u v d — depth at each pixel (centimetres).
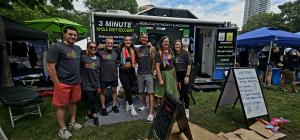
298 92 626
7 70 516
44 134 322
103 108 404
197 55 747
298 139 312
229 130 347
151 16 557
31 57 704
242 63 870
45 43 693
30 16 1133
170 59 369
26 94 362
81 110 429
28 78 637
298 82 748
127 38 392
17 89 390
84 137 314
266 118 393
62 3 762
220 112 432
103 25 518
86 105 457
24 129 338
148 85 383
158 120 278
